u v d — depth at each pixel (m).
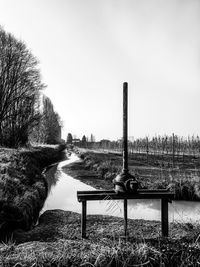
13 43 24.86
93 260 3.30
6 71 24.83
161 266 3.26
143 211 9.58
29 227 7.37
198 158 31.48
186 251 3.48
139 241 4.18
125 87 5.00
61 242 4.13
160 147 46.16
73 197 12.06
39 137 50.66
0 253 3.51
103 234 6.18
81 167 24.81
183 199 11.26
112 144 78.12
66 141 144.50
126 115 4.98
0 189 7.68
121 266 3.26
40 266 3.15
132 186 4.71
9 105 25.55
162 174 14.77
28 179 11.60
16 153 16.17
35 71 26.75
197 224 6.69
